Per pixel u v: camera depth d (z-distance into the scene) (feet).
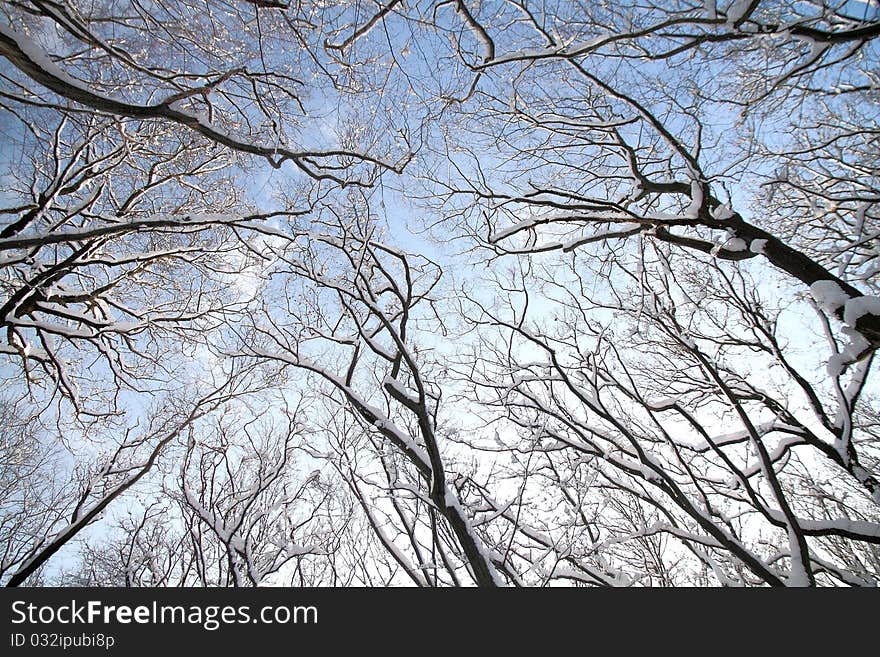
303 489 42.42
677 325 35.65
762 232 28.58
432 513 31.55
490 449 39.75
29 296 30.42
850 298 24.34
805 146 35.99
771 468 27.02
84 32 18.17
